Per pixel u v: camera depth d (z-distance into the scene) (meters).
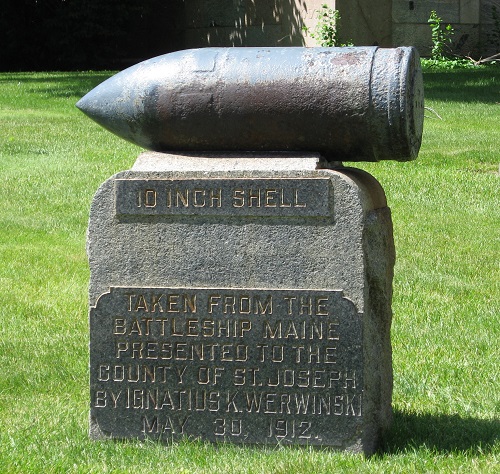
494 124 14.68
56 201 10.94
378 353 4.59
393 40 22.61
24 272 8.53
